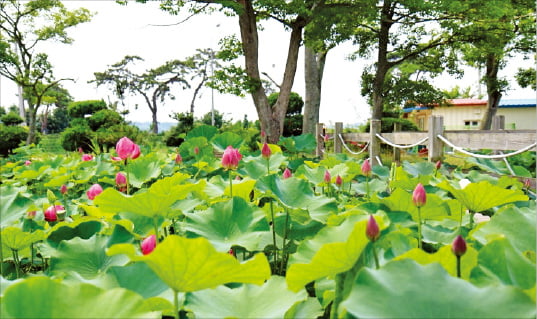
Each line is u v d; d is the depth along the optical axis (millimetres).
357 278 1015
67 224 2102
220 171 4285
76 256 1807
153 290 1378
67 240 2018
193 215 2074
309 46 14336
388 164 11195
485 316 910
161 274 1091
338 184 3146
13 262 2279
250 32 12359
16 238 1895
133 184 3508
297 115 18359
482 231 1721
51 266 1758
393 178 3359
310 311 1424
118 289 1035
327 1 13523
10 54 20859
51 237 2090
